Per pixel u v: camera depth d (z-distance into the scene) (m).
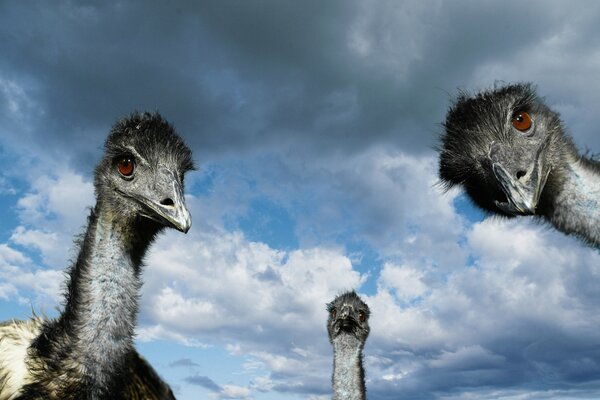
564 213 0.89
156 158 0.91
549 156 0.90
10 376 0.83
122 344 0.85
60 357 0.82
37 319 0.92
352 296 1.71
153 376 0.93
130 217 0.90
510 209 0.91
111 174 0.91
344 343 1.67
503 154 0.91
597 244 0.87
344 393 1.64
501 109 0.93
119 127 0.93
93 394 0.82
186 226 0.87
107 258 0.87
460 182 1.00
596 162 0.91
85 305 0.84
